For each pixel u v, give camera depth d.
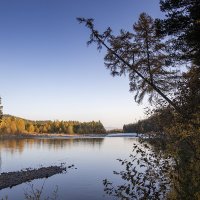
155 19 14.19
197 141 6.69
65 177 38.19
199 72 10.61
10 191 30.62
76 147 92.31
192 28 13.00
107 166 46.84
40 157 63.16
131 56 16.22
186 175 6.51
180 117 7.35
